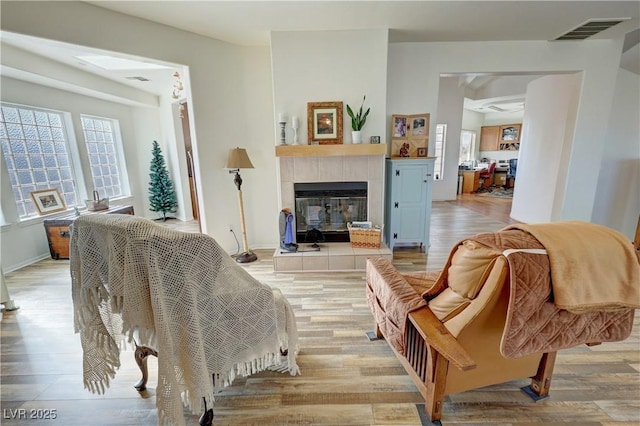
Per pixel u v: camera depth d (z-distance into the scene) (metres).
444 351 1.08
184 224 5.43
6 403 1.55
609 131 3.78
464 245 1.22
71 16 2.32
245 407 1.49
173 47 2.92
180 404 1.17
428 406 1.37
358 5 2.47
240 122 3.54
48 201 3.90
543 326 1.08
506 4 2.47
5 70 3.16
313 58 3.06
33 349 1.97
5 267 3.36
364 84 3.11
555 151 4.20
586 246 1.06
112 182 5.16
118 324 1.37
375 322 2.01
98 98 4.67
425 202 3.54
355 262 3.12
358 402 1.51
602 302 1.04
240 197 3.39
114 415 1.47
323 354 1.88
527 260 1.02
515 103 7.49
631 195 3.95
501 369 1.38
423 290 1.77
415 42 3.39
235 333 1.35
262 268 3.30
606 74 3.42
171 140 5.43
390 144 3.60
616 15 2.68
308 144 3.21
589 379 1.62
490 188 9.27
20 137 3.67
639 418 1.39
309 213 3.56
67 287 2.92
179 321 1.14
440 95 7.00
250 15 2.65
